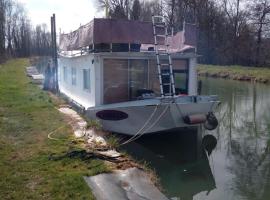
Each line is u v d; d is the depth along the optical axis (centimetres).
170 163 1038
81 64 1426
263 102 2150
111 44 1199
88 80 1330
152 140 1197
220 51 5122
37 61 6531
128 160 847
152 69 1228
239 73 3878
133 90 1230
